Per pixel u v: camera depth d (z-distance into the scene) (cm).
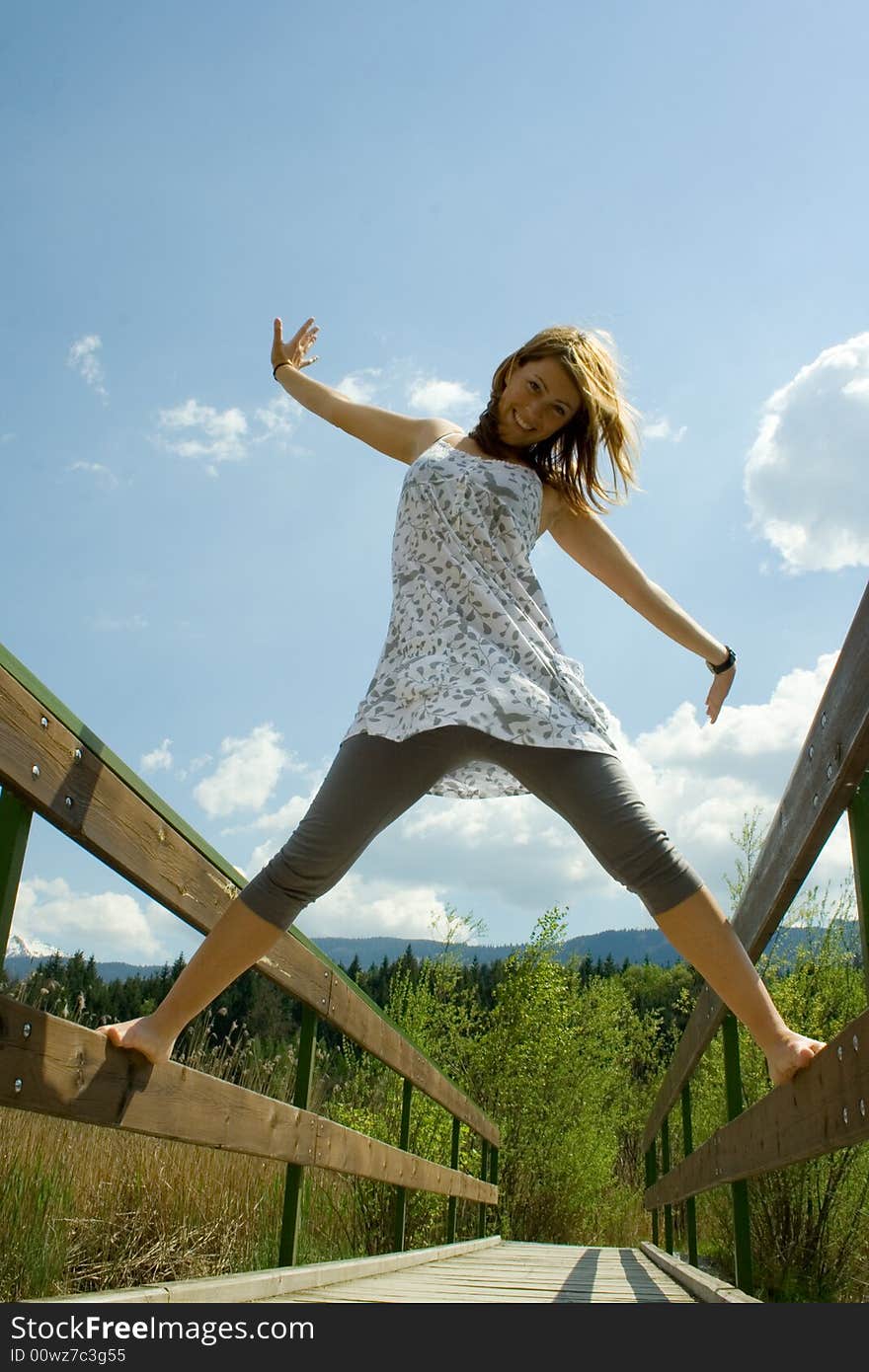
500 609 176
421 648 174
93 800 154
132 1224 349
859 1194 533
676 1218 843
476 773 186
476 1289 282
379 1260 320
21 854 139
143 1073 170
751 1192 564
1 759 126
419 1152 699
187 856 194
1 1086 127
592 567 210
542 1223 914
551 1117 937
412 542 188
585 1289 299
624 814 160
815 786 158
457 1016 962
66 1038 145
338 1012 300
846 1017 591
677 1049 450
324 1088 604
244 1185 417
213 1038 466
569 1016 980
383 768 166
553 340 197
